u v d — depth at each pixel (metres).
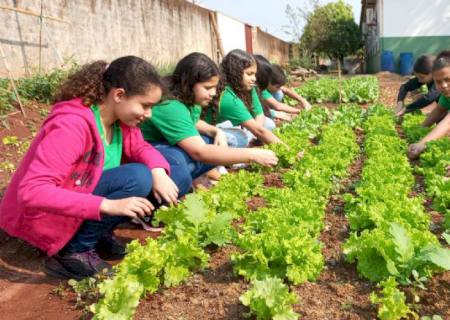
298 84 20.50
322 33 40.53
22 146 7.11
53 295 3.35
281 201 4.47
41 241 3.37
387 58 25.94
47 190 2.99
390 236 3.48
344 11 42.41
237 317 3.01
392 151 6.57
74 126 3.12
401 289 3.18
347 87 13.89
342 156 6.60
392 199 4.41
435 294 3.14
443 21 25.50
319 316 2.98
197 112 5.05
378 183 4.88
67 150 3.08
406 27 25.86
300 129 8.39
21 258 3.93
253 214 4.12
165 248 3.37
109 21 13.79
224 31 24.48
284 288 2.89
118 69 3.23
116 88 3.24
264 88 7.64
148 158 3.94
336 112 9.97
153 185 3.85
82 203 3.04
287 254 3.33
